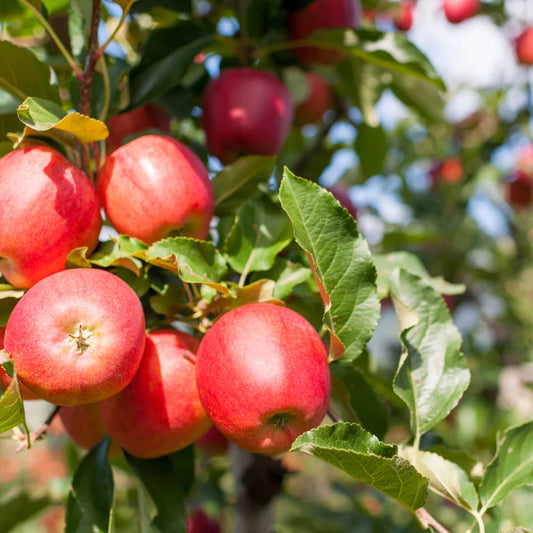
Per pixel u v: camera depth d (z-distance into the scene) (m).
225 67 0.96
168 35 0.84
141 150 0.72
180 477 0.82
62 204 0.68
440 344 0.75
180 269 0.70
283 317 0.68
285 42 0.95
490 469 0.71
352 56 1.00
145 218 0.72
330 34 0.91
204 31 0.86
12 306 0.69
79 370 0.65
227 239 0.75
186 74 0.87
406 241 1.09
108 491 0.74
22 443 0.69
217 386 0.67
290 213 0.69
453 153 1.88
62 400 0.66
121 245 0.70
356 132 1.14
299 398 0.66
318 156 1.14
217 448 1.04
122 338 0.66
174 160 0.72
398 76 1.08
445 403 0.73
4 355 0.65
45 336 0.65
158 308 0.73
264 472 0.95
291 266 0.75
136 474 0.75
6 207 0.67
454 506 1.28
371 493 1.38
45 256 0.68
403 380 0.73
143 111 0.87
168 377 0.70
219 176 0.79
